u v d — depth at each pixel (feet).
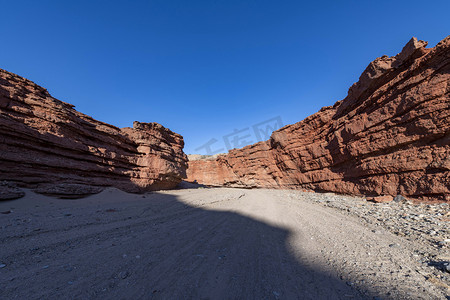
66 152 40.63
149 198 42.27
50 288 7.79
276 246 13.42
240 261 10.85
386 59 49.11
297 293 7.80
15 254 11.28
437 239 14.24
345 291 7.99
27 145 33.86
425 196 32.19
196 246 13.19
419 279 8.90
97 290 7.74
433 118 33.83
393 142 41.09
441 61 34.94
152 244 13.43
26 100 37.22
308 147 84.43
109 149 53.01
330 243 14.06
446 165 30.32
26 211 23.71
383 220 21.17
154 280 8.64
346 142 57.98
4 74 36.45
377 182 42.73
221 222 21.12
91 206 29.96
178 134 92.89
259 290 7.98
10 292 7.42
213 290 7.94
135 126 67.46
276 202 40.68
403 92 41.19
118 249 12.38
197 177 170.40
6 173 30.35
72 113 46.21
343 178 59.88
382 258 11.35
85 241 13.91
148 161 63.05
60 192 33.01
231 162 151.12
